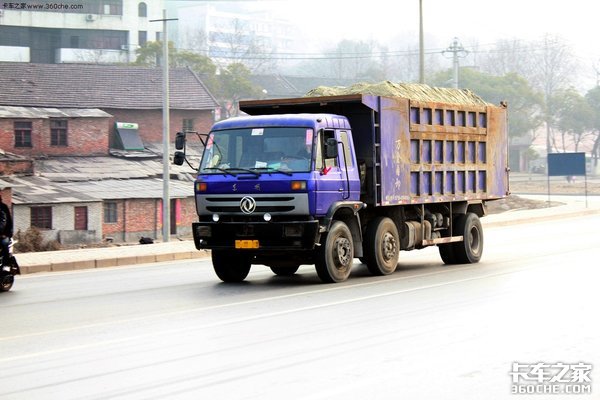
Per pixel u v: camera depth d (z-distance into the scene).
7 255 20.61
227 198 20.61
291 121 20.61
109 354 12.77
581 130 134.12
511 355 12.31
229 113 115.06
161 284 21.86
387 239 22.61
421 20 55.53
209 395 10.32
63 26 132.50
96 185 71.69
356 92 23.52
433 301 17.66
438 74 122.00
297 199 20.00
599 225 44.03
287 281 21.95
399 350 12.73
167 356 12.55
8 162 69.69
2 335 14.47
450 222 25.09
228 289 20.42
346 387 10.60
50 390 10.66
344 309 16.77
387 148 22.16
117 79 90.62
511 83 121.44
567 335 13.74
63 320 16.05
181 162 21.59
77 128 80.81
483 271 23.39
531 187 99.06
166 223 50.28
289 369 11.61
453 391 10.41
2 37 129.12
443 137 24.39
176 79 94.38
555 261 25.67
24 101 83.19
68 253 29.45
